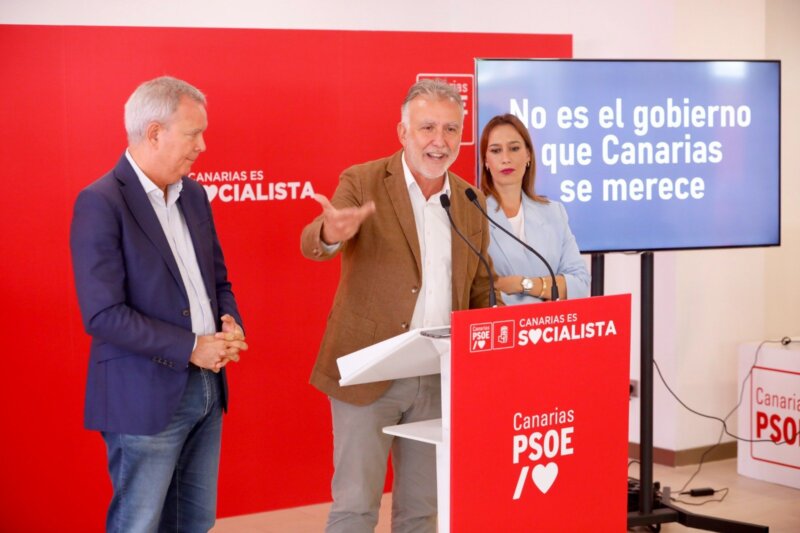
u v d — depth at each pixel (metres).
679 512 4.25
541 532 2.41
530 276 4.00
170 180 2.84
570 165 4.04
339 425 3.04
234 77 4.21
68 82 3.94
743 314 5.41
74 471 4.04
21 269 3.91
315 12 4.69
